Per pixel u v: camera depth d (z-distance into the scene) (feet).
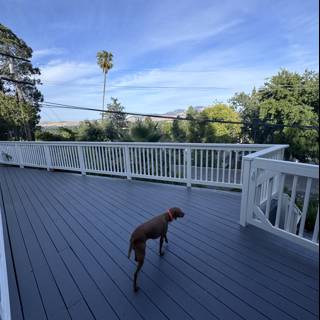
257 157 8.91
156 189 15.11
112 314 5.61
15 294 6.32
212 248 8.15
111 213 11.42
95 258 7.80
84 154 19.80
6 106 55.77
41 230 9.86
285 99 64.95
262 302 5.82
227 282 6.51
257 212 9.06
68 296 6.21
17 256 8.03
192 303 5.83
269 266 7.14
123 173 17.84
